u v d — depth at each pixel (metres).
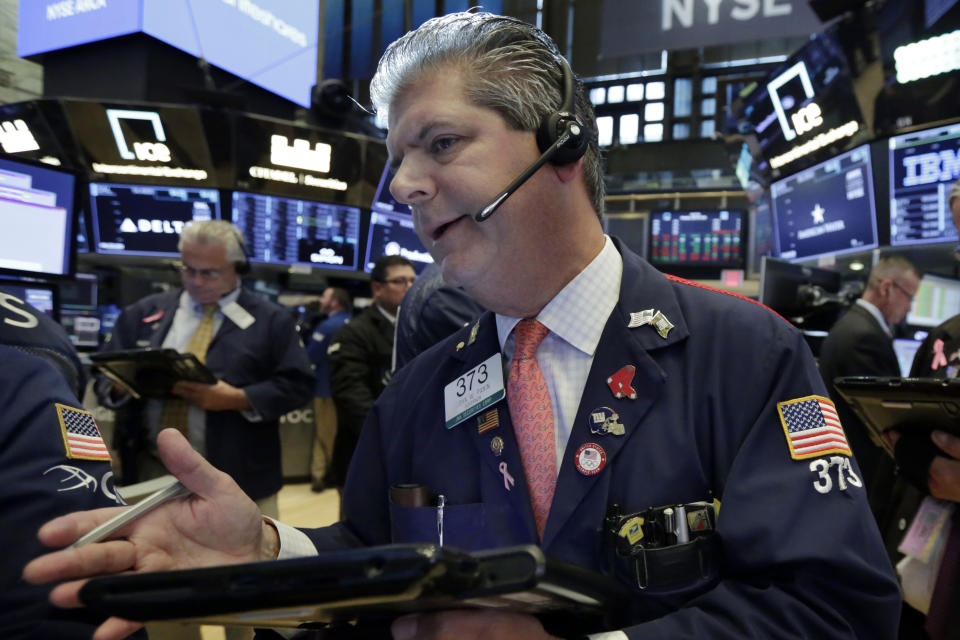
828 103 3.35
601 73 7.48
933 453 1.15
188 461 0.59
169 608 0.41
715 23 4.31
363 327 3.20
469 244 0.65
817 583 0.56
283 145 5.57
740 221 5.91
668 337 0.69
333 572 0.37
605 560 0.61
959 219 1.60
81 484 0.66
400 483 0.79
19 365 0.70
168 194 5.48
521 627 0.52
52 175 1.86
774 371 0.66
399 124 0.64
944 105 2.81
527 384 0.71
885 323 2.44
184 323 2.34
